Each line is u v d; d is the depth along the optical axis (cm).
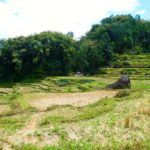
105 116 2877
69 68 12675
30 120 2873
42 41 12950
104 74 11694
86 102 4172
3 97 4959
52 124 2647
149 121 2594
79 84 7925
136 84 6869
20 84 9881
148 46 15850
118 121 2598
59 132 2312
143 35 16812
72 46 13388
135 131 2311
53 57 12738
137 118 2694
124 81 5906
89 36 17125
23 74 12094
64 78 9912
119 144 1978
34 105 3941
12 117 3059
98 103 3703
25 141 2130
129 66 12194
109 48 13712
